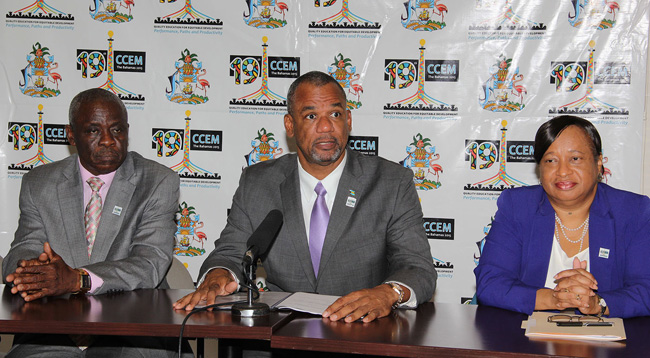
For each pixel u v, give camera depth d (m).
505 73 3.58
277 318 1.97
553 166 2.38
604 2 3.49
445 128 3.63
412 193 2.72
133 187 2.82
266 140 3.75
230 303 2.12
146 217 2.78
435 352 1.73
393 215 2.68
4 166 3.85
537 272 2.46
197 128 3.78
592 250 2.41
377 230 2.67
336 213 2.67
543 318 2.07
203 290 2.24
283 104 3.74
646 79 3.50
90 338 2.54
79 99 2.77
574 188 2.35
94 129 2.72
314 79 2.59
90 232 2.77
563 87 3.54
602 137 3.52
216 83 3.76
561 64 3.54
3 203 3.84
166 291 2.45
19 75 3.83
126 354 2.46
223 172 3.78
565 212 2.50
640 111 3.48
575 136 2.35
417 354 1.74
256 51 3.73
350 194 2.70
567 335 1.84
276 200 2.74
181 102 3.78
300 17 3.71
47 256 2.27
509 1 3.56
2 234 3.83
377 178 2.73
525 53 3.56
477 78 3.60
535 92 3.56
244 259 2.03
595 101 3.52
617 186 3.51
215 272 2.46
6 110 3.84
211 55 3.76
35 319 1.94
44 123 3.83
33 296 2.22
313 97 2.57
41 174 2.84
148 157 3.80
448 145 3.63
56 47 3.81
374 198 2.69
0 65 3.83
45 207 2.77
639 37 3.47
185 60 3.77
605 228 2.41
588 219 2.49
